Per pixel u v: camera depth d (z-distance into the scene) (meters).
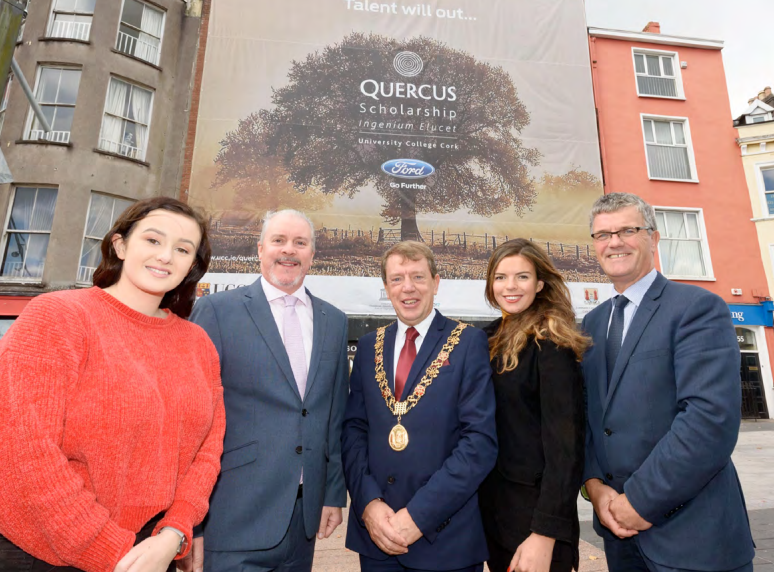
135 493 1.34
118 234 1.54
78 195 9.09
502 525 1.89
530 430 1.96
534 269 2.22
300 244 2.39
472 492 1.85
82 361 1.30
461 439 1.96
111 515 1.28
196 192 8.98
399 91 10.05
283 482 2.03
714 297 1.86
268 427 2.08
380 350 2.35
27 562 1.17
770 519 4.31
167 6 10.48
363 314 8.95
